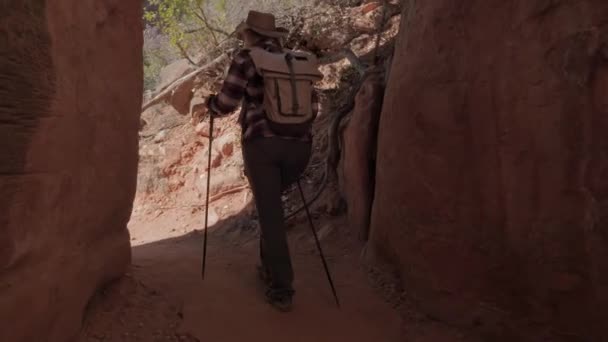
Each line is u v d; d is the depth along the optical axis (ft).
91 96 7.77
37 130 6.13
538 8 7.84
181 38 24.56
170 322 9.29
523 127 8.25
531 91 8.06
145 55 32.09
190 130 23.11
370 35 21.25
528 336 8.83
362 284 11.57
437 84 9.64
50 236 6.76
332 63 21.07
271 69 9.80
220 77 23.48
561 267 8.06
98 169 8.25
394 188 10.96
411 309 10.69
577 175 7.58
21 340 6.27
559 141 7.74
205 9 26.73
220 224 17.13
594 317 7.75
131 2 9.36
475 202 9.26
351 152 13.79
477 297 9.56
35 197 6.29
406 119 10.44
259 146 9.98
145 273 10.77
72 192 7.31
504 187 8.75
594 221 7.34
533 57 7.98
